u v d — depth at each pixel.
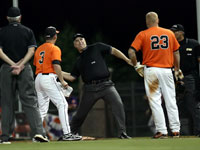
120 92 62.19
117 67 92.75
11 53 27.95
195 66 34.91
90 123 52.53
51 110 54.03
